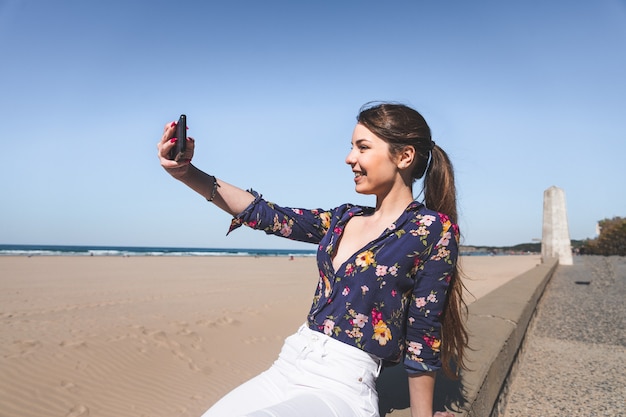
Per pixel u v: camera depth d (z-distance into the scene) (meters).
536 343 6.56
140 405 4.79
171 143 1.81
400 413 2.05
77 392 4.85
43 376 5.04
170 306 10.24
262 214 2.02
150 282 16.67
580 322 8.34
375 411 1.64
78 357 5.69
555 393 4.42
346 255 1.80
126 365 5.71
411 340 1.76
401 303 1.73
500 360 3.29
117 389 5.06
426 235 1.71
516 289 7.55
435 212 1.78
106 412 4.55
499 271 30.84
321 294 1.81
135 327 7.32
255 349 7.14
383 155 1.84
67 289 13.56
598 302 11.16
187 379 5.62
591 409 4.01
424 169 2.00
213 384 5.57
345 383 1.61
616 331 7.43
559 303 11.11
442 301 1.74
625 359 5.66
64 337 6.46
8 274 18.59
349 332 1.68
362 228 1.86
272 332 8.27
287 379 1.67
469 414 2.14
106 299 11.27
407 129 1.83
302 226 2.06
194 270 24.78
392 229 1.72
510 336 3.93
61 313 8.83
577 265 29.56
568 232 30.08
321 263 1.85
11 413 4.23
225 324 8.36
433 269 1.72
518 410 4.01
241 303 11.19
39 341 6.15
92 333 6.82
